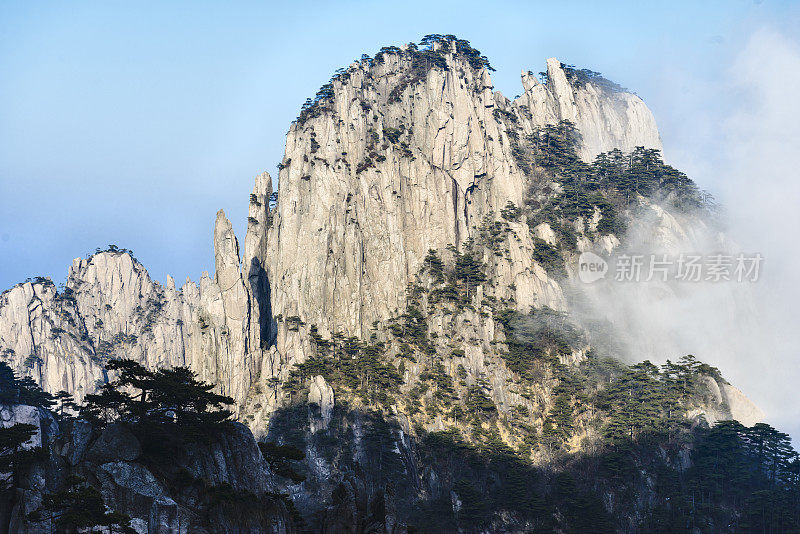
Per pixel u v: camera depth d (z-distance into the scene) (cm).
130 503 13212
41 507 12550
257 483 14538
